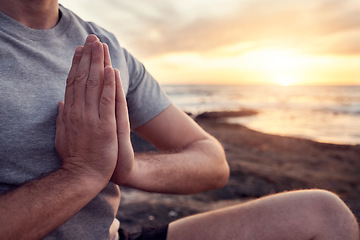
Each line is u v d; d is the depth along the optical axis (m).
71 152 0.71
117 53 1.06
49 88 0.80
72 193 0.66
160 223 3.26
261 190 5.26
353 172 7.95
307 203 0.98
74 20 0.97
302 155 10.23
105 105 0.69
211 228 1.03
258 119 27.56
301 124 23.56
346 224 0.92
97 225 0.86
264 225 0.98
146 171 0.87
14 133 0.72
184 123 1.25
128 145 0.77
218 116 29.22
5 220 0.58
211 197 4.54
